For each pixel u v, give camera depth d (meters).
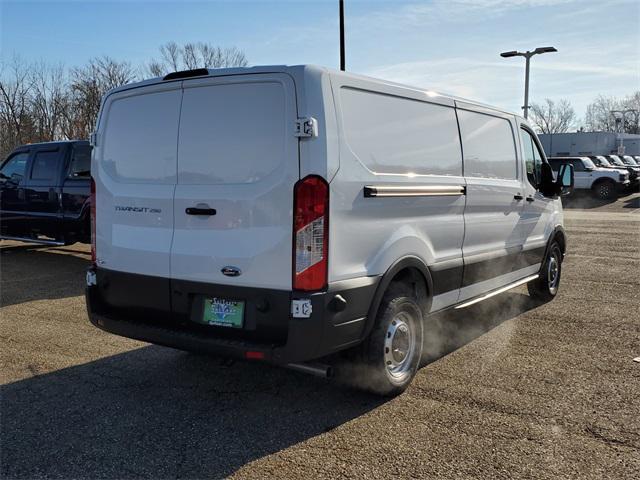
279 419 3.84
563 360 4.93
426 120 4.44
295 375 4.63
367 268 3.77
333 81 3.56
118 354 5.15
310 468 3.22
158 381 4.52
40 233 9.88
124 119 4.22
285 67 3.47
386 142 3.96
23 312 6.57
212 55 43.78
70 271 9.12
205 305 3.78
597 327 5.95
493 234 5.48
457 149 4.84
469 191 4.94
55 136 33.84
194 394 4.27
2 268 9.38
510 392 4.25
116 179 4.24
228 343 3.57
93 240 4.45
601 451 3.39
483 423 3.75
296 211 3.40
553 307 6.82
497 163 5.55
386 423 3.77
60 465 3.26
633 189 28.61
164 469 3.22
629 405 4.01
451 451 3.39
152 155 4.03
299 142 3.40
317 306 3.41
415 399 4.14
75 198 9.09
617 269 9.32
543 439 3.53
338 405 4.05
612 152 39.69
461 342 5.46
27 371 4.73
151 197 3.98
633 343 5.40
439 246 4.57
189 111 3.85
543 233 6.71
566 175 6.76
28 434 3.63
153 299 4.03
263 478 3.12
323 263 3.43
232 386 4.41
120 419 3.85
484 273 5.37
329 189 3.43
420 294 4.44
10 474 3.16
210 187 3.71
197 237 3.76
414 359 4.29
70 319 6.27
